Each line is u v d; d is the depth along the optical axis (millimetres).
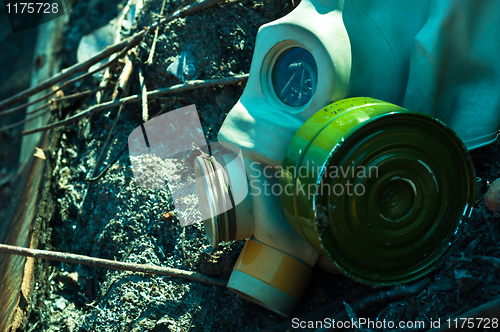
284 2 892
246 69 895
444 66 738
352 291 739
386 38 745
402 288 706
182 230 836
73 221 918
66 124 976
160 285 810
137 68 950
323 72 720
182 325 783
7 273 922
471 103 750
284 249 746
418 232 705
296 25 728
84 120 991
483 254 699
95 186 913
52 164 984
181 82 911
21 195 1064
